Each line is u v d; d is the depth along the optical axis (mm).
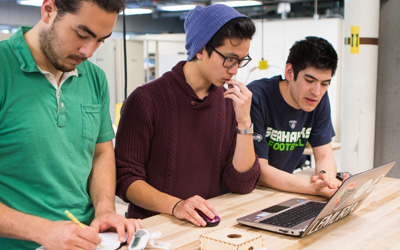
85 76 1456
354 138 3361
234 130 1807
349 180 1252
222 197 1709
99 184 1486
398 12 3490
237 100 1658
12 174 1267
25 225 1150
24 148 1254
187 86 1659
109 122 1573
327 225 1378
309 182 1764
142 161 1650
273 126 1990
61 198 1349
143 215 1657
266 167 1883
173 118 1655
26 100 1264
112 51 5129
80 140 1398
